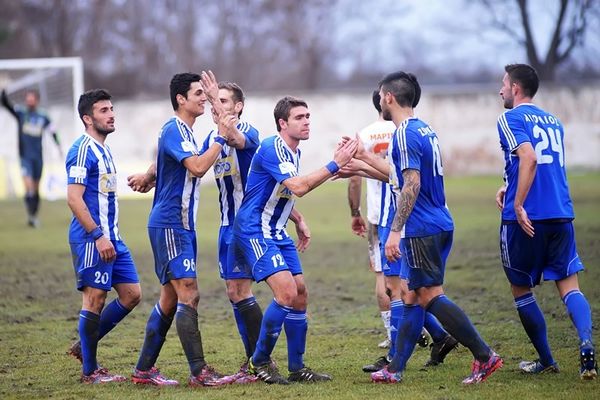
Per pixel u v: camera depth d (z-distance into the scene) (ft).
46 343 91.91
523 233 72.95
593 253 138.82
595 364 69.67
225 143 73.82
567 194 73.72
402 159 69.41
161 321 73.87
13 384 74.18
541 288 114.42
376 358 83.25
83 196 74.38
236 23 525.34
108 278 74.90
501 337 89.71
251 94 379.35
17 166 300.61
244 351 87.04
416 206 70.38
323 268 142.51
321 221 209.87
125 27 509.76
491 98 367.04
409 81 72.43
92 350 75.20
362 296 118.42
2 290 125.08
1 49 491.72
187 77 73.00
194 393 69.46
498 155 367.04
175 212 72.49
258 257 72.23
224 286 128.57
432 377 74.13
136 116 374.84
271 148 72.28
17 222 214.90
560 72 465.06
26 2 498.28
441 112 370.53
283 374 77.00
